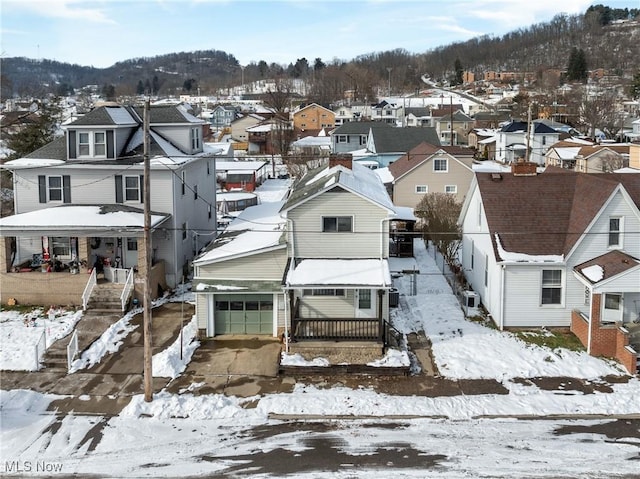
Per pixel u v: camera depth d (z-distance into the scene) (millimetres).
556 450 16797
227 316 25516
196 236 35625
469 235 31016
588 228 24406
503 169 73562
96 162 31062
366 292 24406
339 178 24922
